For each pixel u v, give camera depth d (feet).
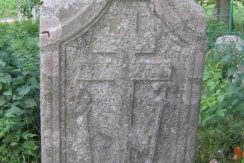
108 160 11.50
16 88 13.33
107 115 11.17
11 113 12.83
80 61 10.76
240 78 13.83
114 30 10.68
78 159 11.39
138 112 11.24
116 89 11.02
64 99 10.94
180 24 10.78
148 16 10.69
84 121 11.14
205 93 14.73
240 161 12.87
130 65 10.91
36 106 13.37
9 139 12.94
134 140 11.41
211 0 33.50
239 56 16.74
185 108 11.32
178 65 11.04
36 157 13.01
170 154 11.62
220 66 16.90
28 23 27.78
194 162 12.76
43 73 10.72
